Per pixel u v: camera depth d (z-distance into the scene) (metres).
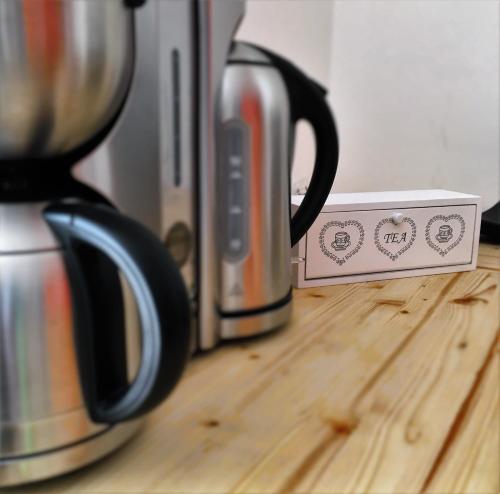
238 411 0.35
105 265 0.27
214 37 0.37
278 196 0.44
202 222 0.40
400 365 0.41
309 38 0.86
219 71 0.38
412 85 0.92
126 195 0.34
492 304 0.55
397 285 0.60
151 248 0.24
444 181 0.93
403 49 0.91
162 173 0.36
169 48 0.35
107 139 0.32
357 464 0.29
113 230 0.24
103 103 0.29
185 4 0.35
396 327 0.49
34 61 0.25
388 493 0.27
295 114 0.45
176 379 0.24
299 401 0.36
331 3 0.91
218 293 0.43
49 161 0.32
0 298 0.25
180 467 0.29
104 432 0.29
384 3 0.90
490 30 0.88
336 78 0.93
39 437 0.27
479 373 0.40
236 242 0.42
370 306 0.54
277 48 0.78
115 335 0.28
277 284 0.45
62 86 0.26
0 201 0.27
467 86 0.90
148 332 0.24
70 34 0.25
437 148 0.93
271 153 0.42
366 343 0.45
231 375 0.40
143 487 0.28
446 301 0.55
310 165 0.79
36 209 0.27
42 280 0.26
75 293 0.26
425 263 0.63
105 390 0.28
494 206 0.82
